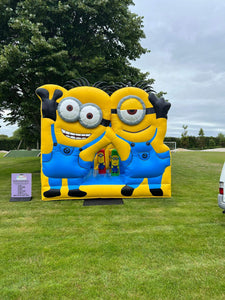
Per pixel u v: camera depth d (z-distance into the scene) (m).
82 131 5.80
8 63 7.71
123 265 2.90
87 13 8.84
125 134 5.91
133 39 10.35
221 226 4.20
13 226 4.21
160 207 5.39
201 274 2.71
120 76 9.61
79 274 2.71
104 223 4.35
